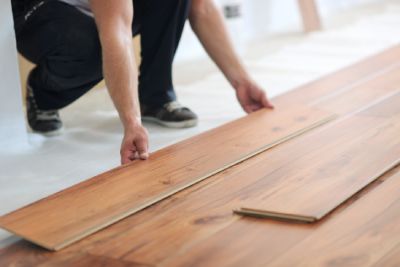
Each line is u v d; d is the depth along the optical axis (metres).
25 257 1.72
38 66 2.94
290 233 1.71
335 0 6.19
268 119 2.70
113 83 2.32
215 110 3.28
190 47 4.78
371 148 2.28
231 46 2.94
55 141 2.89
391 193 1.92
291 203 1.87
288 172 2.11
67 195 2.02
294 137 2.46
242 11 5.10
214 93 3.62
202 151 2.35
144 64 2.99
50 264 1.66
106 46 2.32
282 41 4.98
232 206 1.90
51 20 2.76
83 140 2.89
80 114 3.29
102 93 3.68
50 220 1.86
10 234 1.93
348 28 5.28
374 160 2.16
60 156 2.71
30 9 2.77
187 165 2.21
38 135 2.97
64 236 1.76
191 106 3.37
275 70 4.06
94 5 2.38
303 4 5.24
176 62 4.58
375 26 5.29
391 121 2.58
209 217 1.84
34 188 2.40
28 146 2.83
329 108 2.89
